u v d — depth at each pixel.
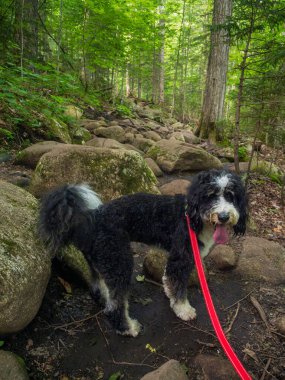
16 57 2.92
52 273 1.30
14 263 0.96
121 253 1.15
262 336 1.15
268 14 1.98
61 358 1.04
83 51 4.04
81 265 1.33
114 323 1.14
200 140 3.94
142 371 1.02
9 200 1.20
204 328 1.20
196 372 1.00
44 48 3.96
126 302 1.16
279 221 2.11
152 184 1.95
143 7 4.98
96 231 1.14
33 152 2.04
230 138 3.99
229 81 5.25
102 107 4.44
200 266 1.00
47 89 2.89
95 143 2.69
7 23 2.92
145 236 1.25
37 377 0.97
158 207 1.23
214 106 4.08
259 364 1.03
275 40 2.16
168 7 6.48
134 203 1.23
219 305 1.31
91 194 1.09
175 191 2.05
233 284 1.44
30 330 1.09
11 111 2.38
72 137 2.77
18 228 1.09
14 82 2.37
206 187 1.15
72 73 4.03
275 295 1.36
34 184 1.72
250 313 1.26
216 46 3.72
